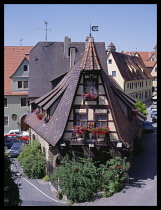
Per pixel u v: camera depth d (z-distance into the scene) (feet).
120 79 157.17
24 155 75.66
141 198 52.34
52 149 65.41
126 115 74.02
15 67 130.52
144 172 67.62
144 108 112.27
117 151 63.10
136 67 183.01
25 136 110.01
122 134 64.69
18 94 123.85
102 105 63.41
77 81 63.52
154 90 208.33
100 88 63.21
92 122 63.26
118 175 59.00
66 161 60.75
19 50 135.33
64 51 111.04
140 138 95.30
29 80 109.50
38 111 82.84
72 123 63.31
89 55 64.23
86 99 62.64
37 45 115.44
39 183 67.10
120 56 170.60
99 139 63.16
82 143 62.90
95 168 59.21
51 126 69.21
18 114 125.18
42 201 55.93
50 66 110.73
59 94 71.51
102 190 58.03
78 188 55.47
